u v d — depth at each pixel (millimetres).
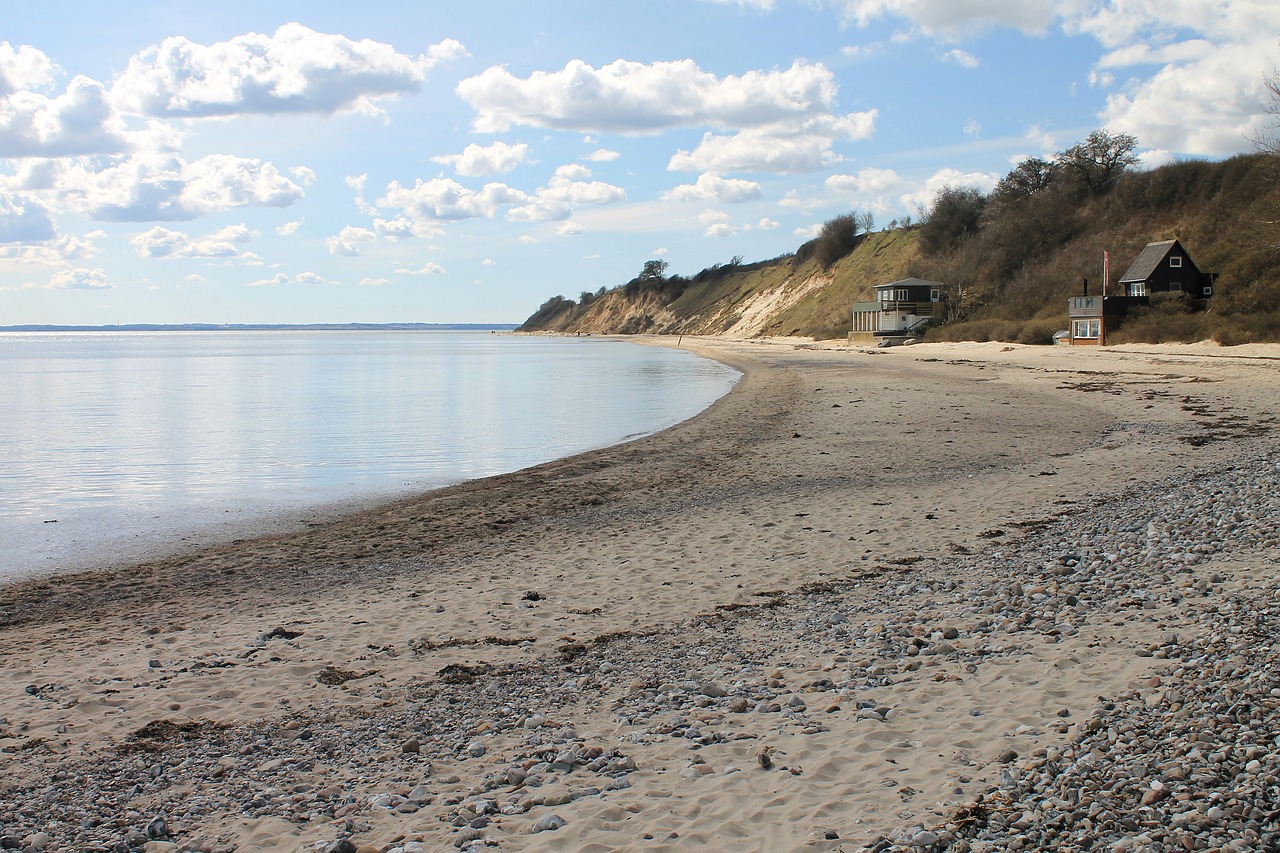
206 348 144875
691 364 72312
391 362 84500
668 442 24297
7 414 37031
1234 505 12180
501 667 7840
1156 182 76438
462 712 6824
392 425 31859
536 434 28672
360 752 6148
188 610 10406
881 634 8078
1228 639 6824
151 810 5383
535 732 6328
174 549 14039
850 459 19812
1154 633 7336
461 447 25922
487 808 5109
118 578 12227
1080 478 16016
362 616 9711
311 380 58000
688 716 6426
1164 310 54781
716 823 4793
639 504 15992
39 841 4965
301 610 10125
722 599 9766
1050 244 81750
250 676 7840
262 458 24344
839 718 6172
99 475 21875
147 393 48094
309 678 7758
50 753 6301
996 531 12219
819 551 11750
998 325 69812
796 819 4766
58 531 15602
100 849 4906
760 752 5680
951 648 7469
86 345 172250
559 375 60781
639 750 5875
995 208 93375
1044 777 4930
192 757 6180
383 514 16234
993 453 19812
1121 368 42031
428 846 4703
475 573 11578
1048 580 9367
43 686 7750
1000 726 5777
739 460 20500
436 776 5684
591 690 7148
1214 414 24656
